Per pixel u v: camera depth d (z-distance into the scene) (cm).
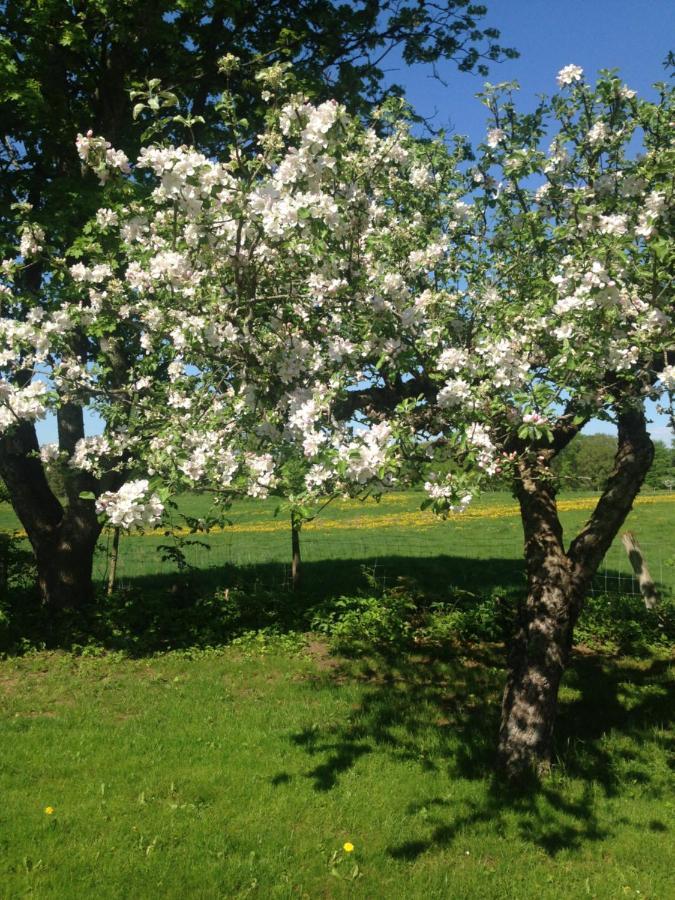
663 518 2188
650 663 834
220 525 468
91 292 512
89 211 824
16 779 519
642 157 523
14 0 902
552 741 556
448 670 807
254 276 446
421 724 638
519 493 570
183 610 1053
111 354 718
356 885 396
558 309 400
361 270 474
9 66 824
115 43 981
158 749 579
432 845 442
